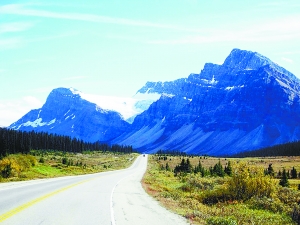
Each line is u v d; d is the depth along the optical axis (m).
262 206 22.11
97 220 13.32
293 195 26.23
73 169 71.62
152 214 15.84
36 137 174.50
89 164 120.75
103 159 176.25
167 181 54.88
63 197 21.28
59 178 44.66
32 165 59.00
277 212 20.52
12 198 19.05
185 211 17.70
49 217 13.35
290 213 19.25
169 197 25.84
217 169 77.31
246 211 19.92
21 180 36.09
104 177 52.25
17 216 13.20
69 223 12.31
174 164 165.38
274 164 165.75
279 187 29.84
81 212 15.23
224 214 17.77
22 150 130.00
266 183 25.39
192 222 14.12
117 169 104.12
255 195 25.00
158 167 129.62
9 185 28.33
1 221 11.99
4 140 117.94
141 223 13.17
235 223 14.34
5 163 42.09
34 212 14.43
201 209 19.34
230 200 24.66
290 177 99.81
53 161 104.94
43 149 175.38
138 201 21.45
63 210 15.51
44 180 38.28
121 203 19.70
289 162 175.12
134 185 37.28
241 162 26.97
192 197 28.25
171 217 15.18
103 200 20.83
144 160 189.75
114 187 32.66
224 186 26.55
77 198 21.20
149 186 37.28
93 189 29.08
